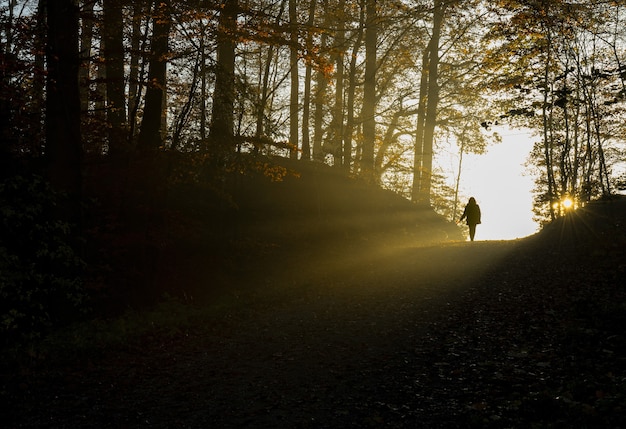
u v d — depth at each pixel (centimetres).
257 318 1214
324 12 2284
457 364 798
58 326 1121
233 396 746
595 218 1856
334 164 2617
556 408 593
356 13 2386
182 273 1540
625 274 1122
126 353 957
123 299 1328
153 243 1392
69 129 1223
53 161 1211
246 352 959
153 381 814
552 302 1062
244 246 1778
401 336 987
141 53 1355
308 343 995
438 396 684
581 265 1316
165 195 1466
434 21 2802
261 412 685
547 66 1903
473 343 889
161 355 948
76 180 1235
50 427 648
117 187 1429
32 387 770
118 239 1365
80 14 1262
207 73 1419
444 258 1794
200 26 1377
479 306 1130
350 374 807
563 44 1959
